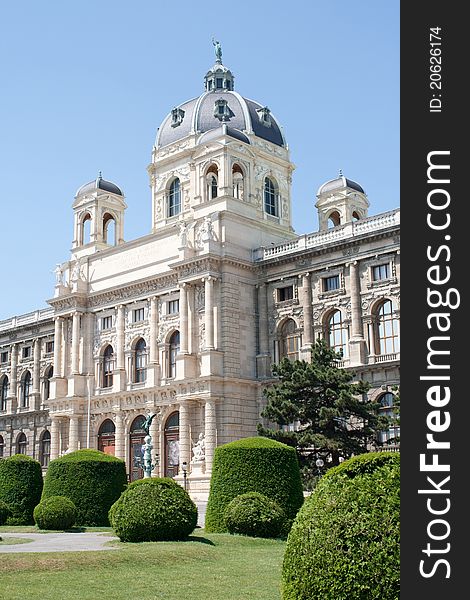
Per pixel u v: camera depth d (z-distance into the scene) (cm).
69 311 8888
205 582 2366
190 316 7506
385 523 1452
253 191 8319
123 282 8500
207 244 7400
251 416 7262
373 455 1653
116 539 3575
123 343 8400
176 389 7375
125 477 4728
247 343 7438
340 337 6881
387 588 1395
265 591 2205
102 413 8381
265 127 9438
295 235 8362
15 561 2659
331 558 1453
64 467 4619
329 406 5378
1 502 4862
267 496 3800
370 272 6706
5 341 11012
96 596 2136
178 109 9500
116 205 9694
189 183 8981
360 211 9356
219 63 10144
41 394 10269
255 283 7638
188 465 7181
